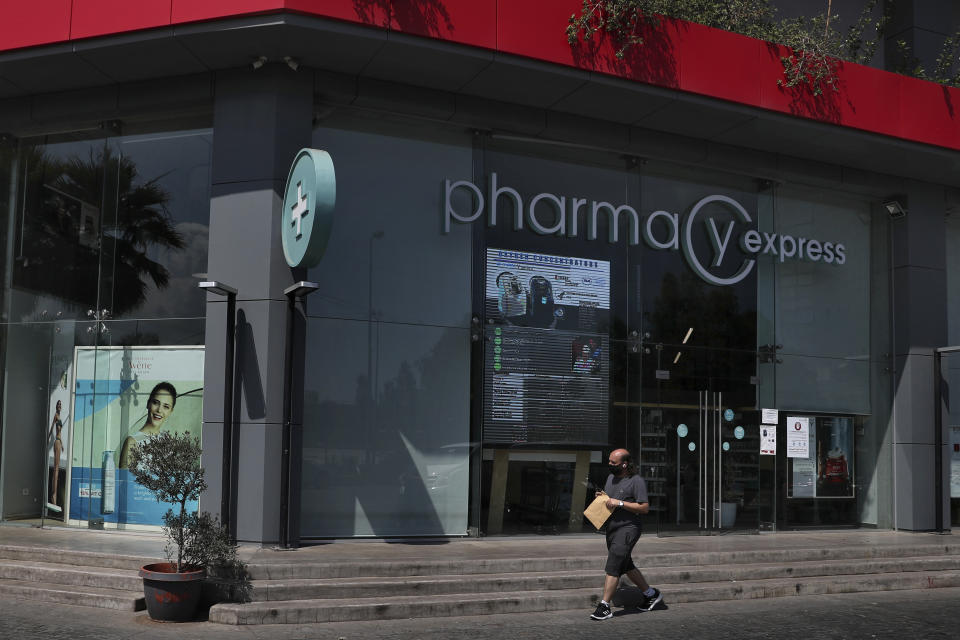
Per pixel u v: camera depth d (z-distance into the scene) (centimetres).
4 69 1145
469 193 1275
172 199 1213
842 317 1540
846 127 1366
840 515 1489
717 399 1405
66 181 1255
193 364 1180
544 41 1156
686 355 1392
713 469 1385
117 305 1213
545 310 1304
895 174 1545
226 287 1061
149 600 817
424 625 832
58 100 1223
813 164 1487
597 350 1330
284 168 1116
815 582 1053
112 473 1188
